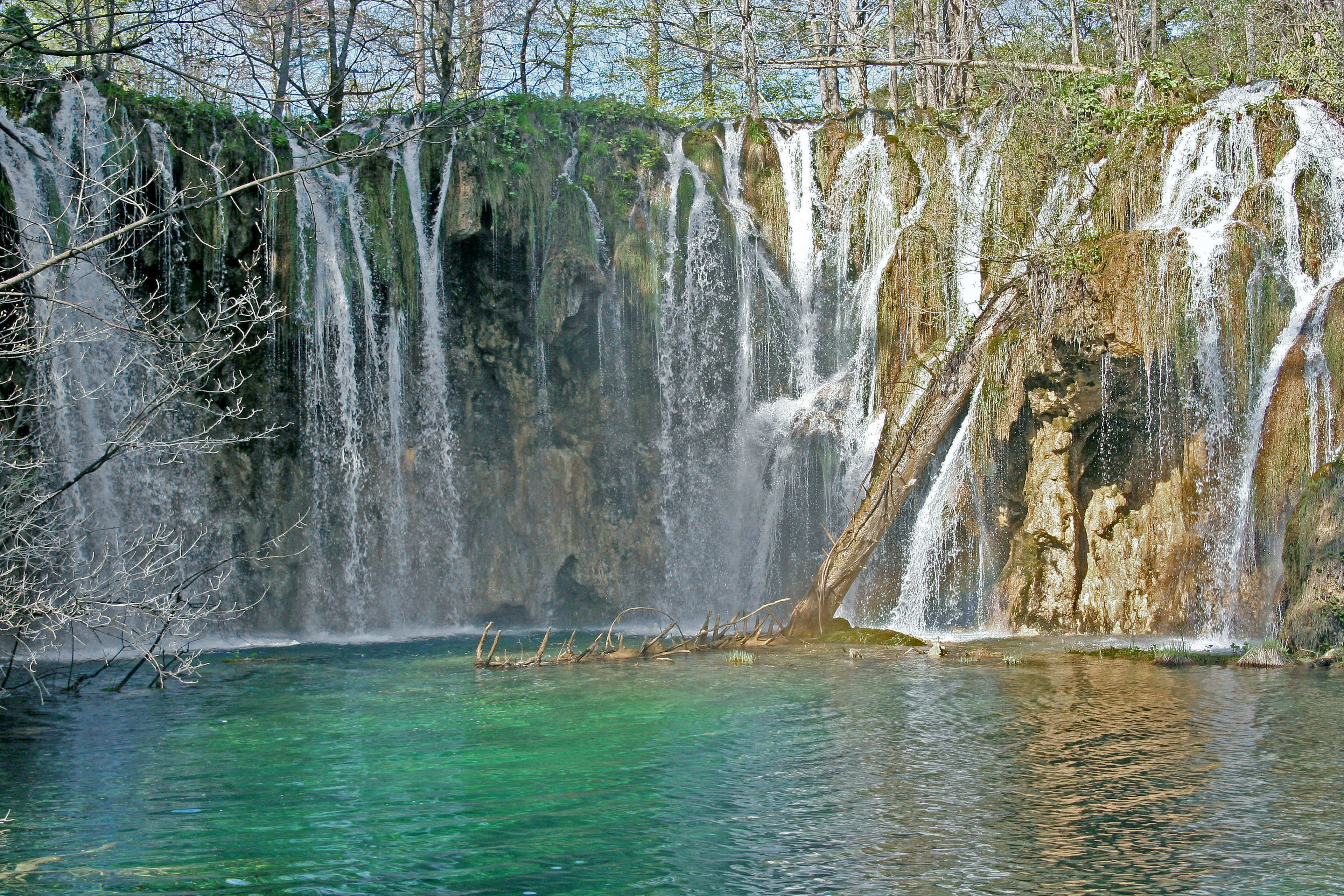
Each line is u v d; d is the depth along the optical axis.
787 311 26.70
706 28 36.22
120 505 22.62
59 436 21.64
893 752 10.83
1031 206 23.94
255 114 23.59
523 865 7.73
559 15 35.25
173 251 22.91
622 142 26.58
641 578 26.52
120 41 14.09
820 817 8.73
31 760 10.85
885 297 24.83
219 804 9.22
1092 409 21.05
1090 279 20.91
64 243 21.36
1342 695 13.43
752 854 7.90
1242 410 19.89
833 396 25.77
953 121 28.31
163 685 15.23
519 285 25.58
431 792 9.54
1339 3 26.05
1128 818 8.55
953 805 8.98
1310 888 7.08
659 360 26.27
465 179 24.73
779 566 25.77
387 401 25.08
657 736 11.67
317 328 24.30
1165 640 19.08
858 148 26.84
